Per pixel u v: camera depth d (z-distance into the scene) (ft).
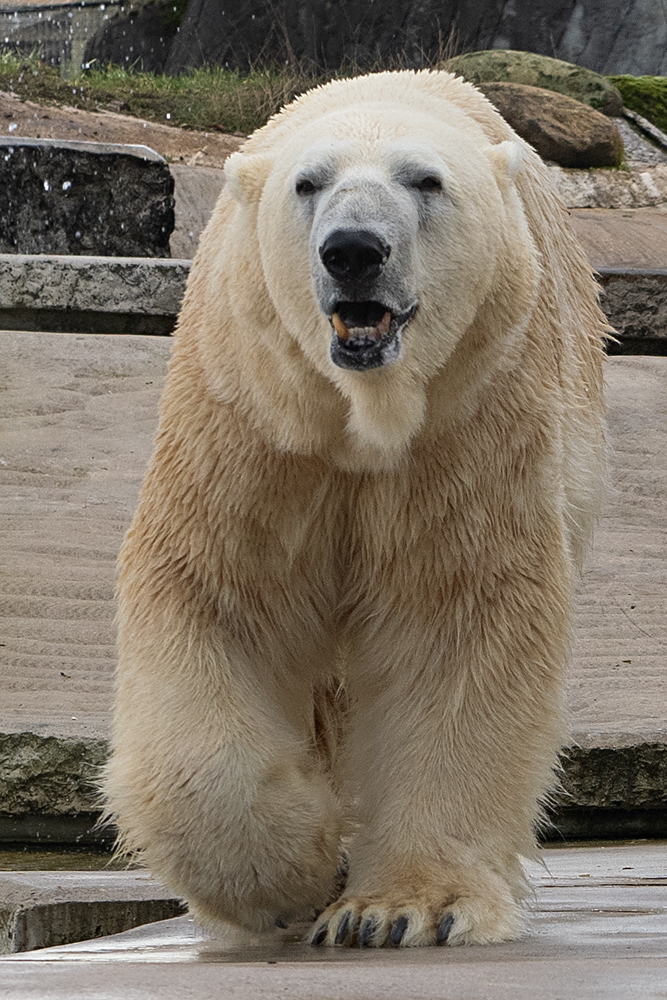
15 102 109.60
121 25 138.82
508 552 18.76
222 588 18.75
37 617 36.81
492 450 18.52
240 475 18.44
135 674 18.47
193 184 94.38
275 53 135.74
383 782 18.76
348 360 16.35
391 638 19.58
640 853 26.50
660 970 12.03
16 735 27.35
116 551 41.34
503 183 18.67
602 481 25.21
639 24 144.25
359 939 16.55
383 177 16.65
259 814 17.49
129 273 60.34
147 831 17.62
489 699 18.56
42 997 10.95
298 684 20.80
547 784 19.03
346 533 19.83
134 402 52.85
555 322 20.72
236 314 18.28
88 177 72.90
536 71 124.77
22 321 60.03
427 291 17.03
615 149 116.16
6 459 47.39
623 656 36.96
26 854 27.22
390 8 136.56
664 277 64.39
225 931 18.69
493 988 11.38
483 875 17.65
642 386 58.75
